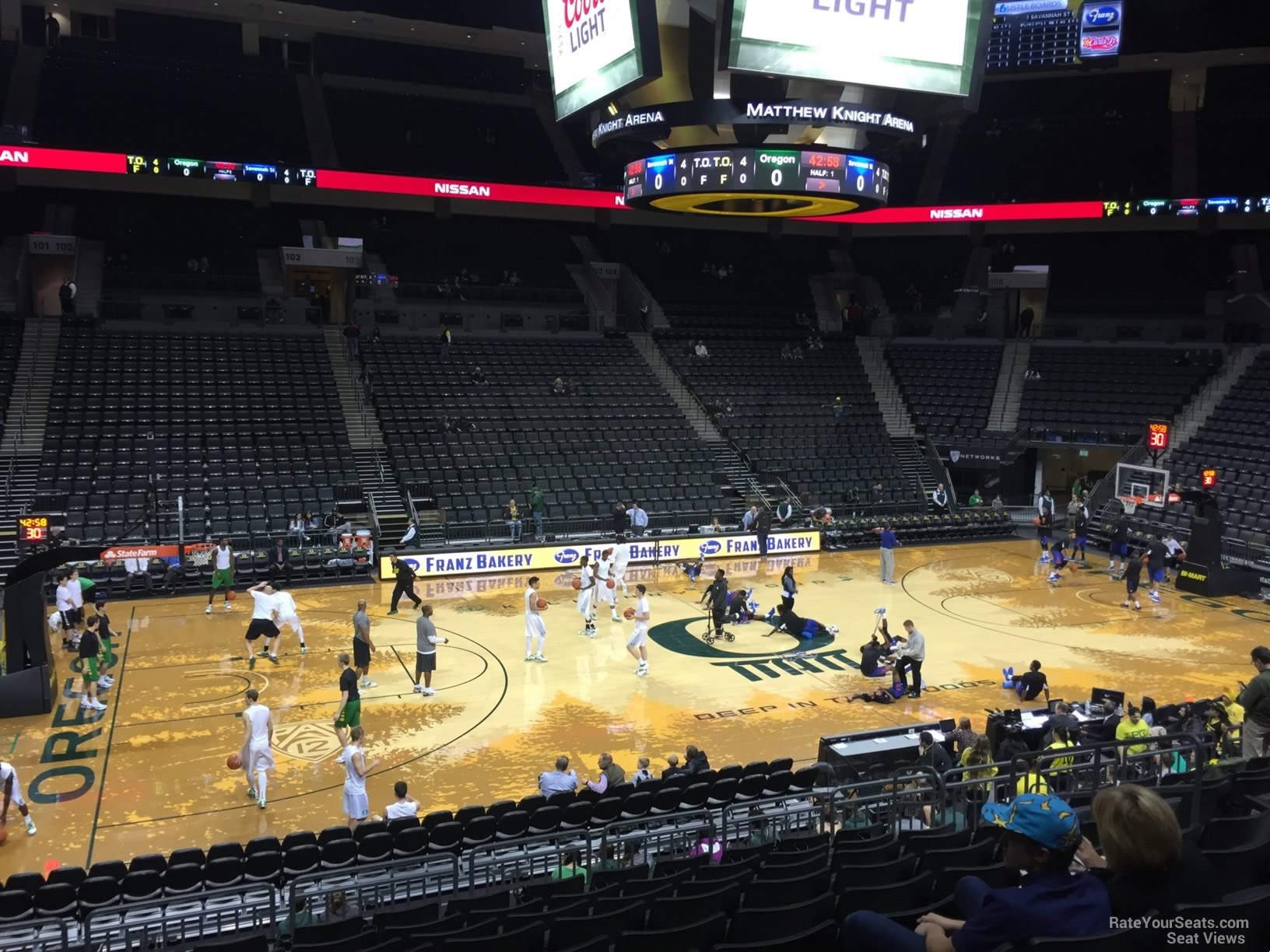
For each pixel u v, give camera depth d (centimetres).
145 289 3719
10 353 3209
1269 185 4406
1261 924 377
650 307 4444
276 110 4528
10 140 3509
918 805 1202
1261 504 3086
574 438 3497
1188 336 4181
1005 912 358
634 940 614
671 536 3103
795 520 3400
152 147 4097
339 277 4178
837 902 662
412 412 3412
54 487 2758
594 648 2178
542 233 4797
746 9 1738
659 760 1588
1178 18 4375
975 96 1892
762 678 1994
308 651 2106
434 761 1573
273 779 1491
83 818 1360
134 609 2406
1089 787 1156
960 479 4247
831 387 4159
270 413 3222
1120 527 2939
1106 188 4719
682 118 1941
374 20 4553
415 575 2739
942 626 2380
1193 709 1472
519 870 1003
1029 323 4425
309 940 802
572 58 2038
